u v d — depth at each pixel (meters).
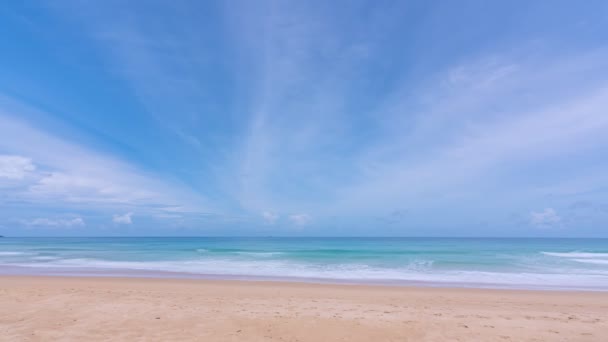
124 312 7.43
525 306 9.27
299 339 5.84
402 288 12.56
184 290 11.41
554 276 16.25
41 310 7.51
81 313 7.28
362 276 16.19
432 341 5.86
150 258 25.72
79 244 52.50
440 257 26.42
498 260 23.86
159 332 6.03
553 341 5.93
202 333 6.02
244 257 26.81
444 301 9.91
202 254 30.05
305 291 11.58
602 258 25.56
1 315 7.06
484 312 8.23
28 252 32.28
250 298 9.87
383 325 6.75
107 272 17.19
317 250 35.84
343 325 6.70
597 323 7.12
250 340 5.72
